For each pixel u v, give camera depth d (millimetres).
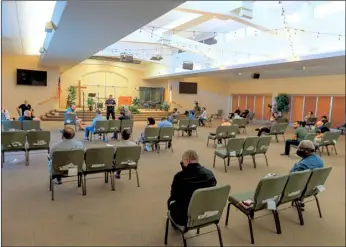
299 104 14016
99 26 4977
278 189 2684
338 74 11742
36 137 4859
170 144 6859
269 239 2635
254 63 9328
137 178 4055
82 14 4250
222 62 10930
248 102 17141
